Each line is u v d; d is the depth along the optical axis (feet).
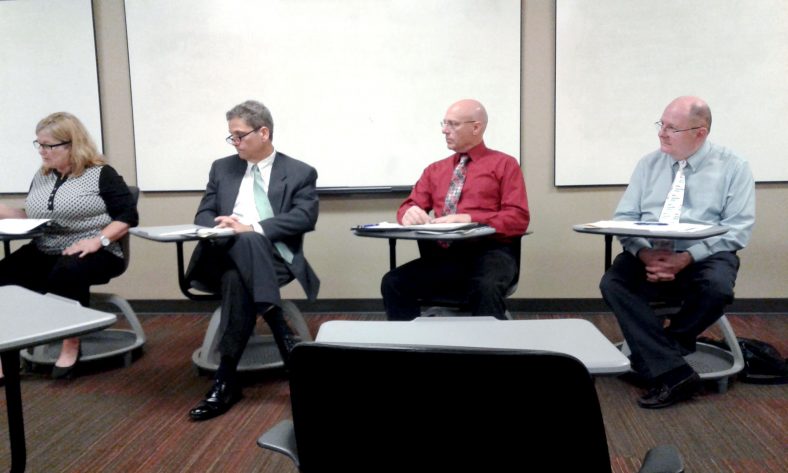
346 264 11.19
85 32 10.95
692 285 7.00
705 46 9.95
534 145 10.55
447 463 2.50
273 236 7.61
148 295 11.69
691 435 6.23
